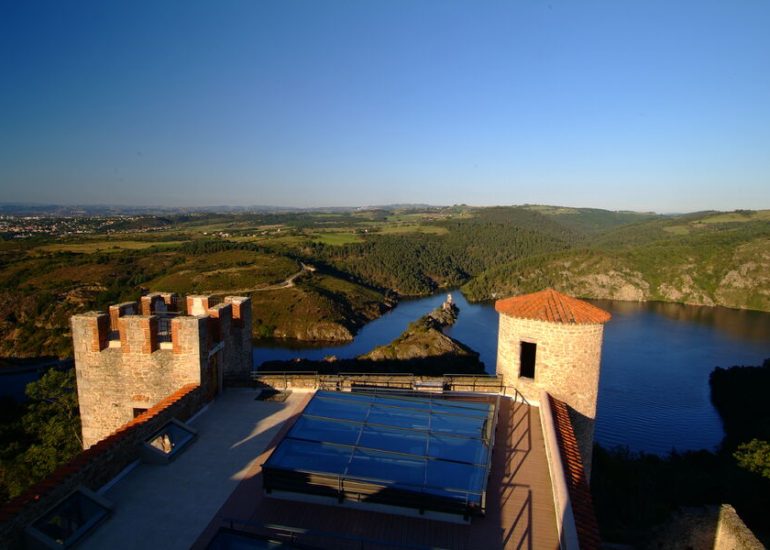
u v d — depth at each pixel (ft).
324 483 32.42
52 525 28.73
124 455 36.55
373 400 44.91
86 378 49.42
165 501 33.19
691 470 109.40
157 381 48.52
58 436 92.99
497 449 41.16
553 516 32.07
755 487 88.43
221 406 49.75
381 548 28.68
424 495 30.76
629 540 71.82
